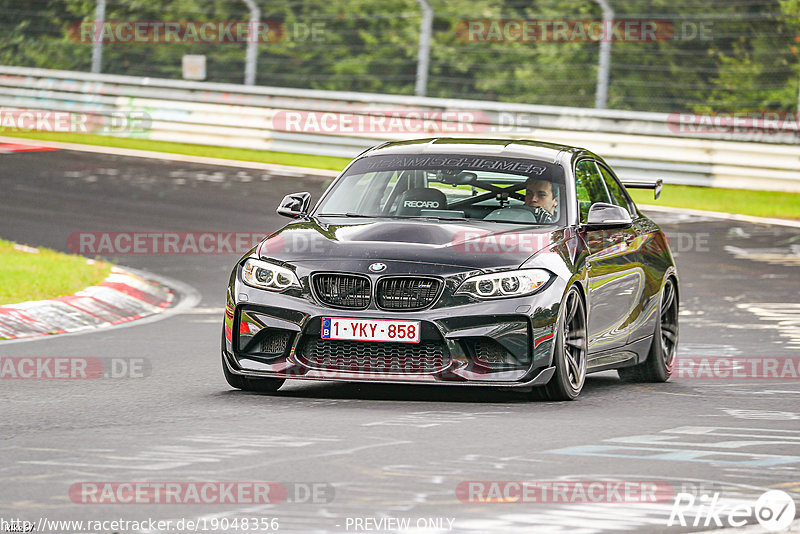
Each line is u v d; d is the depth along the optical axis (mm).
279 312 26797
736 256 57031
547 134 78750
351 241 27484
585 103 115812
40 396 27375
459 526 16250
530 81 116875
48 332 38750
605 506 17469
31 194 67875
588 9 116125
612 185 33031
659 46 113812
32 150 82062
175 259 54062
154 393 27922
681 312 44469
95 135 89875
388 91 120812
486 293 26297
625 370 32500
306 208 30766
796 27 111312
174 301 46031
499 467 20016
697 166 76375
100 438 22266
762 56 112500
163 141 87625
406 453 21047
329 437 22484
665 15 112062
